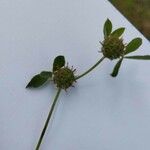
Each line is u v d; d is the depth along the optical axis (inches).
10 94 4.0
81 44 4.3
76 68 4.2
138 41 3.9
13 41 4.2
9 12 4.3
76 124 4.0
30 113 3.9
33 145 3.9
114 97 4.1
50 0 4.4
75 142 3.9
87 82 4.1
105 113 4.1
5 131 3.9
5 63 4.1
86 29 4.4
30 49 4.2
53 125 3.9
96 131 4.0
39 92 4.0
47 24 4.3
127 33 4.4
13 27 4.2
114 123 4.1
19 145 3.8
